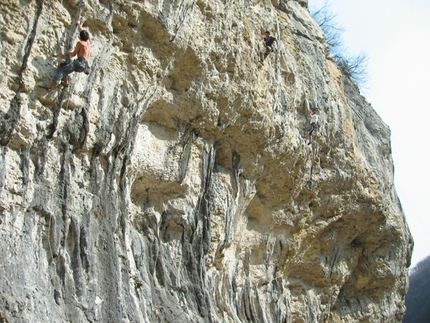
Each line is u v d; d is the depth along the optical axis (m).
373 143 21.97
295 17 19.53
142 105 11.30
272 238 16.48
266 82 14.34
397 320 23.75
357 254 20.70
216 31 12.40
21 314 8.34
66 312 9.16
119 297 10.06
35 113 9.44
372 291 21.89
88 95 10.16
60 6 9.62
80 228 9.94
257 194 15.71
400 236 21.58
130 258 11.09
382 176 20.80
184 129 12.71
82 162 10.27
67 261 9.59
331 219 18.19
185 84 12.18
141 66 11.09
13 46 9.06
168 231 12.67
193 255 12.81
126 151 11.05
